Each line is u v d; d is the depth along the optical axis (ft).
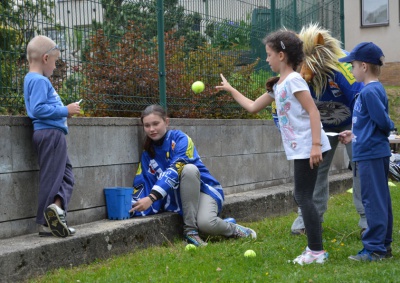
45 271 14.58
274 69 15.53
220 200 19.34
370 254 15.44
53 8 17.69
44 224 15.74
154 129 18.97
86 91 19.03
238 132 25.46
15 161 15.96
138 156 20.40
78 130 18.04
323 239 18.67
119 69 20.10
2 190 15.61
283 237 19.07
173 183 18.38
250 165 26.27
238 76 26.14
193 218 18.52
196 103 23.86
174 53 22.71
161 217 18.54
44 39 16.12
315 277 13.35
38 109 15.47
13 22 16.58
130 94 20.53
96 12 19.16
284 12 30.17
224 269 14.48
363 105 15.46
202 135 23.31
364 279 13.10
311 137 14.98
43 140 15.71
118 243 16.85
